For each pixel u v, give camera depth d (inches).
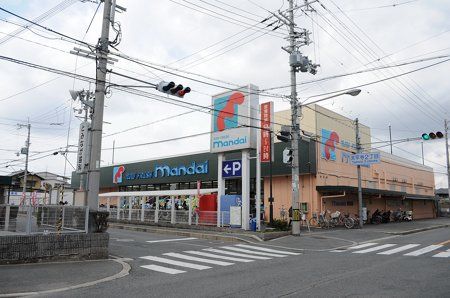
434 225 1338.6
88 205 573.3
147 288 345.4
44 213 520.7
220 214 975.0
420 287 336.2
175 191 1111.6
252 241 776.9
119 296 314.0
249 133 931.3
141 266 478.6
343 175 1320.1
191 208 1046.4
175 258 550.6
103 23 607.8
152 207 1298.0
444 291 319.3
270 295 311.4
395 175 1704.0
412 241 795.4
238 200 958.4
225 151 986.7
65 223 536.7
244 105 954.7
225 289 337.1
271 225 975.6
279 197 1214.3
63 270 423.5
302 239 806.5
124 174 1752.0
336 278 383.2
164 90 606.9
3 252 440.1
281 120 1364.4
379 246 712.4
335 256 571.8
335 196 1139.9
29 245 457.7
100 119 598.5
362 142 1519.4
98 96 600.7
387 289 329.4
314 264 486.0
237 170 962.7
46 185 1197.7
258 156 924.0
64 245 484.1
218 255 587.8
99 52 601.3
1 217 495.2
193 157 1432.1
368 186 1451.8
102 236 519.2
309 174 1178.6
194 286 352.8
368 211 1414.9
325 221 1122.0
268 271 434.3
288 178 1202.0
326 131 1268.5
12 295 313.7
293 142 884.6
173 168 1508.4
